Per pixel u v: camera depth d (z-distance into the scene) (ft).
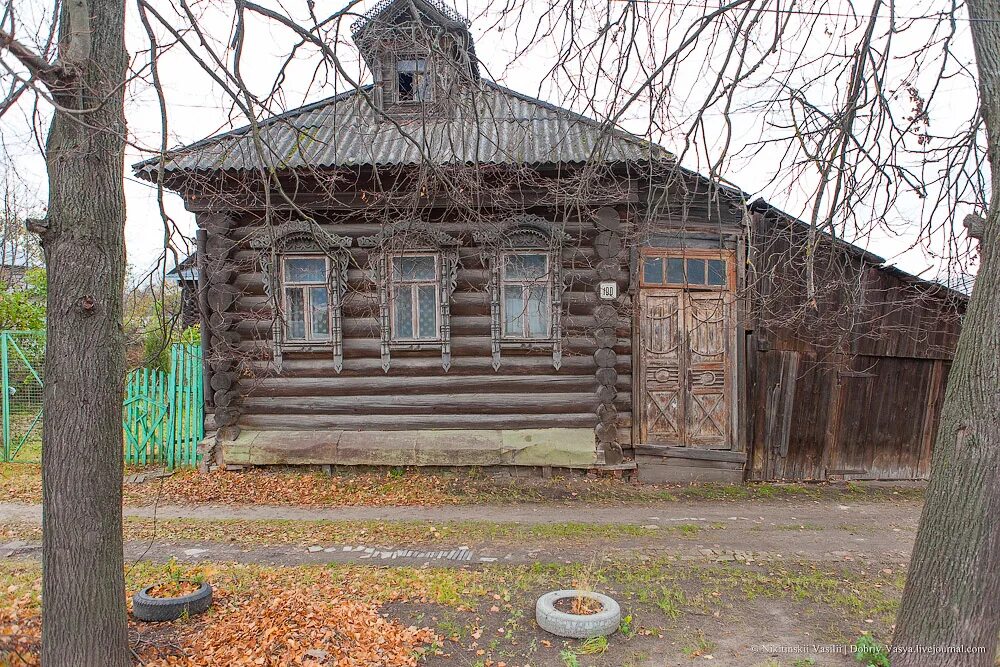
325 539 21.76
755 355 30.07
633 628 15.11
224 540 21.66
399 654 13.69
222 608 15.61
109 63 11.28
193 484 27.94
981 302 11.28
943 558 11.46
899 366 31.01
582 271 28.89
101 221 11.03
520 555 20.24
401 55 19.98
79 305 10.91
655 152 21.21
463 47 16.42
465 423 29.27
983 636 11.16
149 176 24.00
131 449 30.78
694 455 29.63
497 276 28.60
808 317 29.45
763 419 30.30
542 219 28.12
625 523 23.58
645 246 29.50
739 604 16.51
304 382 29.35
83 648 10.96
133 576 17.87
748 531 22.81
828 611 16.12
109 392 11.23
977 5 11.76
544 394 29.30
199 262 28.32
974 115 15.69
